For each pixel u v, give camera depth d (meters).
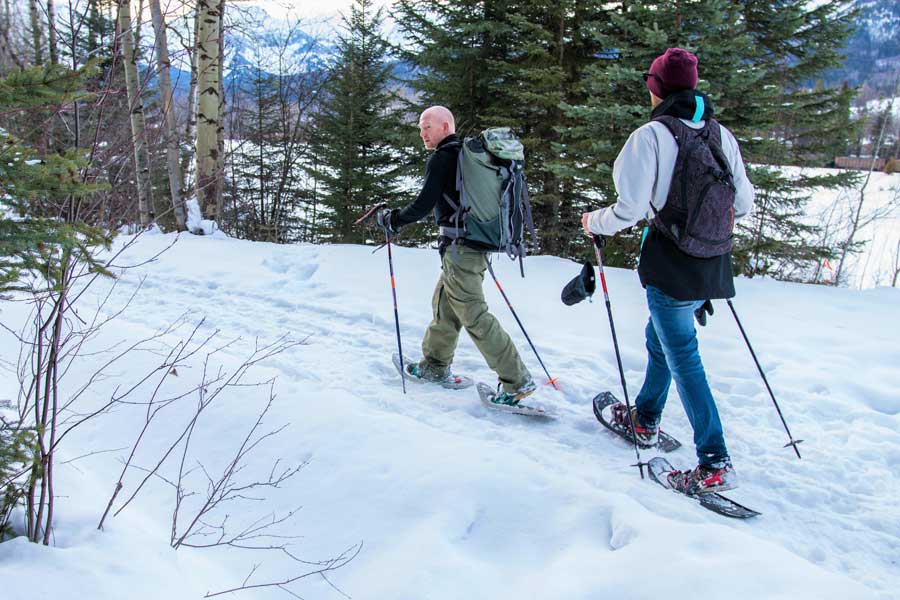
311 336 4.62
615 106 6.93
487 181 3.24
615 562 2.01
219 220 9.18
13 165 1.74
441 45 10.47
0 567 1.66
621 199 2.54
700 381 2.69
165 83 7.53
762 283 6.52
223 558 2.19
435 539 2.17
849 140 10.62
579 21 9.42
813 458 3.06
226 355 4.03
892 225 19.88
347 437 2.86
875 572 2.25
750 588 1.81
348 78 13.48
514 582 2.05
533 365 4.18
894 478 2.88
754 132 8.15
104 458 2.81
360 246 7.54
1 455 1.83
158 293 5.75
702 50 6.80
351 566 2.14
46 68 1.77
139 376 3.50
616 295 5.76
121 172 2.48
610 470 2.90
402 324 4.89
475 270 3.38
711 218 2.49
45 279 1.93
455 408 3.51
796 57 9.84
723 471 2.64
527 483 2.51
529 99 9.45
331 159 13.71
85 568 1.73
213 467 2.73
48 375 1.95
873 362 4.27
